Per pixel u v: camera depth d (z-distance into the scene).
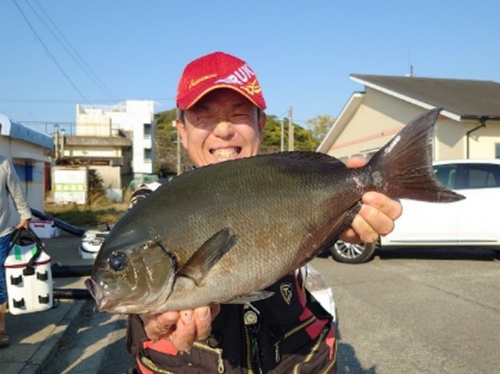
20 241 4.94
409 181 1.64
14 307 4.88
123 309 1.53
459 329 5.47
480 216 9.11
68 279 7.75
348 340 5.15
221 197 1.58
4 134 10.51
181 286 1.50
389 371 4.36
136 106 45.56
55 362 4.65
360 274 8.37
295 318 1.83
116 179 34.00
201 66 1.94
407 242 9.27
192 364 1.73
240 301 1.55
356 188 1.67
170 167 55.97
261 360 1.75
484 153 15.13
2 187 4.77
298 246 1.63
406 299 6.73
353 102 21.39
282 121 41.88
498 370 4.36
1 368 4.23
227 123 1.95
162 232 1.54
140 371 1.77
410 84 20.11
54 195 25.03
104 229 9.80
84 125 40.72
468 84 21.16
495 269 8.82
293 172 1.66
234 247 1.54
